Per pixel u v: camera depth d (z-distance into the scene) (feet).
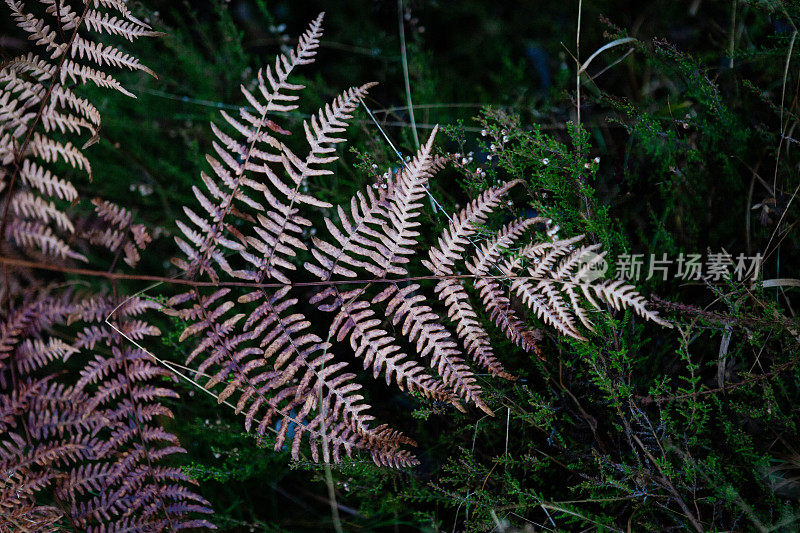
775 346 7.00
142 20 9.80
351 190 8.80
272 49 10.95
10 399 6.10
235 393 8.02
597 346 6.66
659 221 8.11
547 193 7.41
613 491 6.73
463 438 7.51
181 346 8.13
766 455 6.03
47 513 6.04
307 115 9.58
